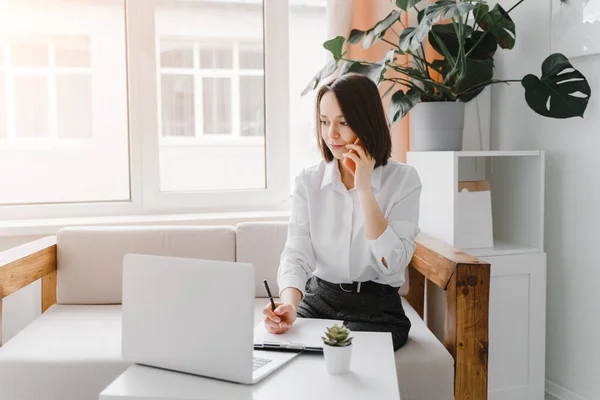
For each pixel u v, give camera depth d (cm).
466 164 275
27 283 195
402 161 263
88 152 269
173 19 270
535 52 243
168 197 272
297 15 275
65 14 262
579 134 224
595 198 217
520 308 230
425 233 239
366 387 114
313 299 179
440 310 196
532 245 240
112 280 220
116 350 172
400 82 241
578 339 227
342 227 179
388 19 233
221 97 277
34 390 165
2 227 240
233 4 274
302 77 278
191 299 119
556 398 238
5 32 259
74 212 265
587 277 222
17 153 264
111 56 267
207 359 118
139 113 267
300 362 127
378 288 179
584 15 216
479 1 221
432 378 164
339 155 168
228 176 281
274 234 226
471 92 246
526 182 244
